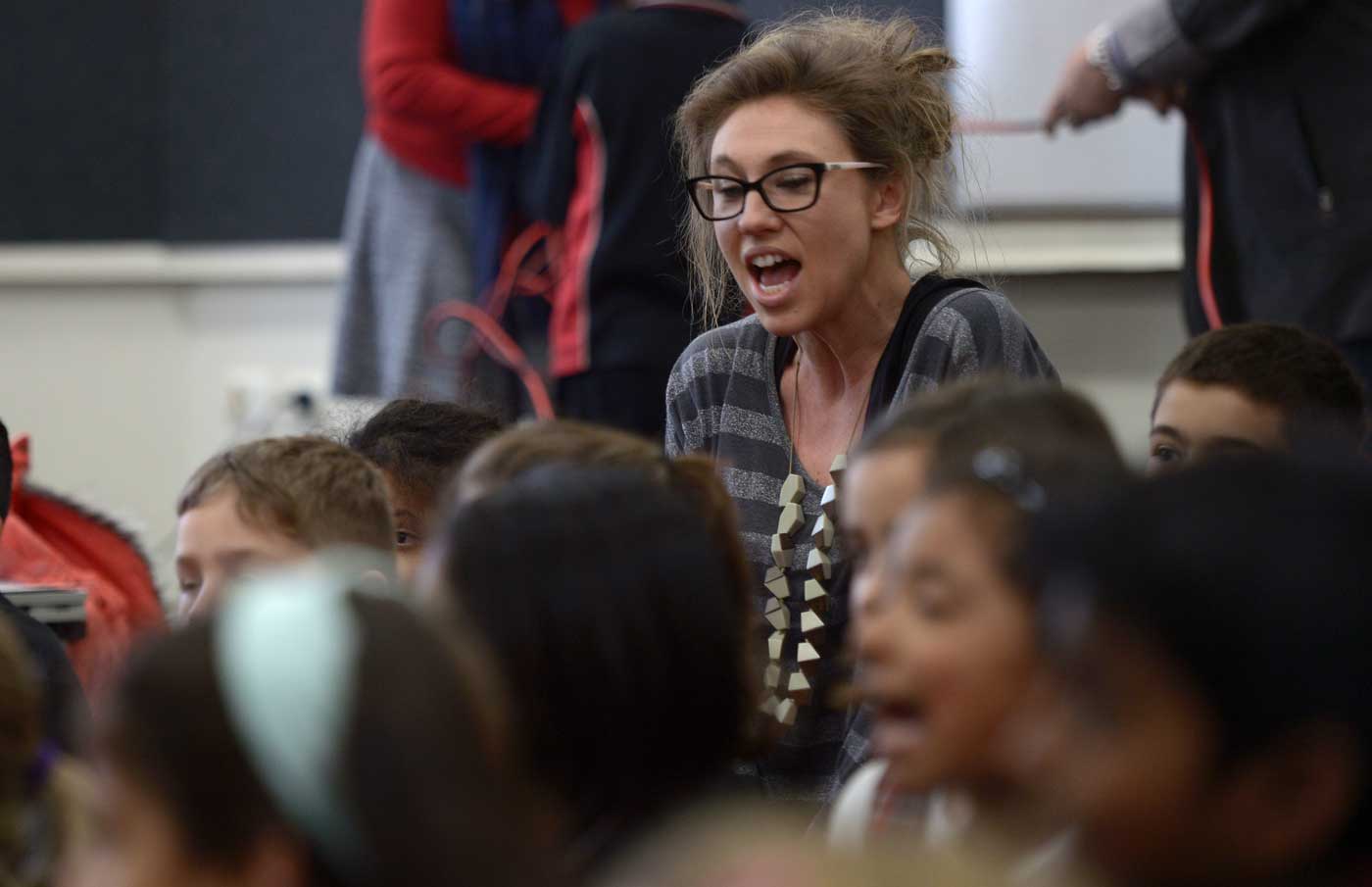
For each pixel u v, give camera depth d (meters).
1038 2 12.16
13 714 3.95
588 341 9.78
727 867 2.32
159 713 2.63
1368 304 8.37
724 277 6.80
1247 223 8.68
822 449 6.22
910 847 2.30
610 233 9.70
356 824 2.58
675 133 7.32
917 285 6.16
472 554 3.87
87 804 3.46
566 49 10.05
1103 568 2.71
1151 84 8.92
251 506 5.75
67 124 15.34
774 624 5.96
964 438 3.77
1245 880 2.65
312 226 15.36
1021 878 2.78
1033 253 12.41
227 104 15.34
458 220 11.63
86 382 15.52
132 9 15.31
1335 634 2.58
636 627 3.87
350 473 5.95
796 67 6.08
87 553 8.34
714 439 6.47
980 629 3.23
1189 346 6.08
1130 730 2.65
